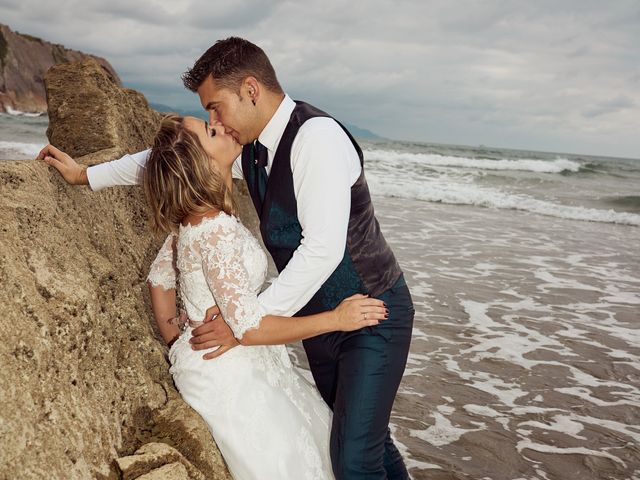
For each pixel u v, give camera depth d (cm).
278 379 245
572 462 367
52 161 267
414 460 357
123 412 227
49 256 219
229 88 230
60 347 200
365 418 243
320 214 224
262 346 247
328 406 271
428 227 1177
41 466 169
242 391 234
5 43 8775
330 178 224
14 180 231
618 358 537
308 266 224
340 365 254
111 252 307
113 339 237
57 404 188
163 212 229
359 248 244
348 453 241
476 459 363
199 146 225
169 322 277
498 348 541
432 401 433
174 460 212
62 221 245
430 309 638
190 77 237
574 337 583
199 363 240
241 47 232
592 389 471
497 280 781
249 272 238
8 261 191
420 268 816
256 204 260
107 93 412
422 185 1966
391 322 253
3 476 157
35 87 9075
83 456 190
